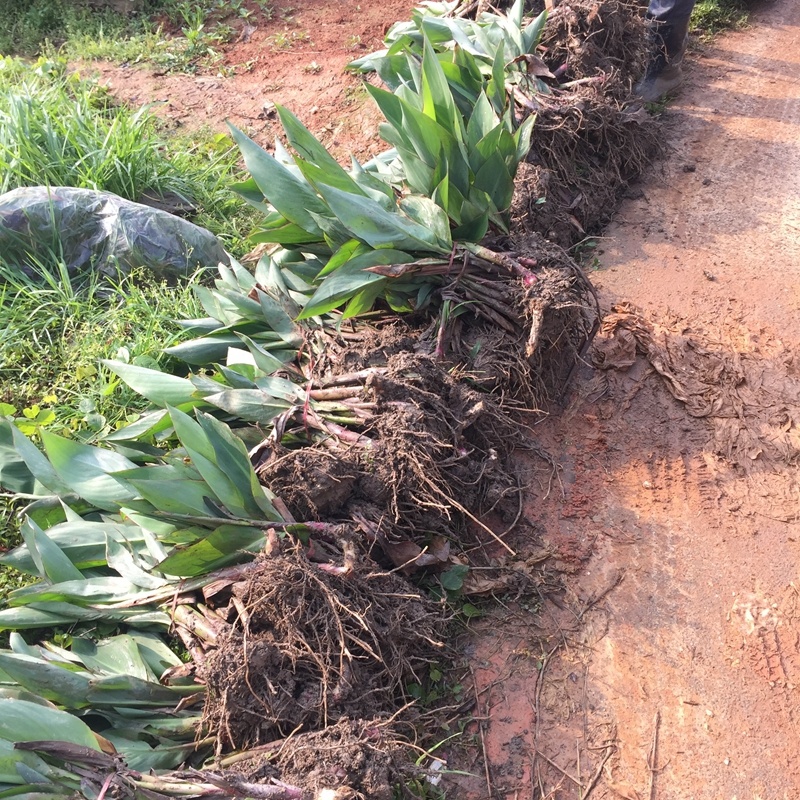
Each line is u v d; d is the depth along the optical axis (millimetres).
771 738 1664
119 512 1879
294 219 2125
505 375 2041
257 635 1605
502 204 2266
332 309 2160
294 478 1745
